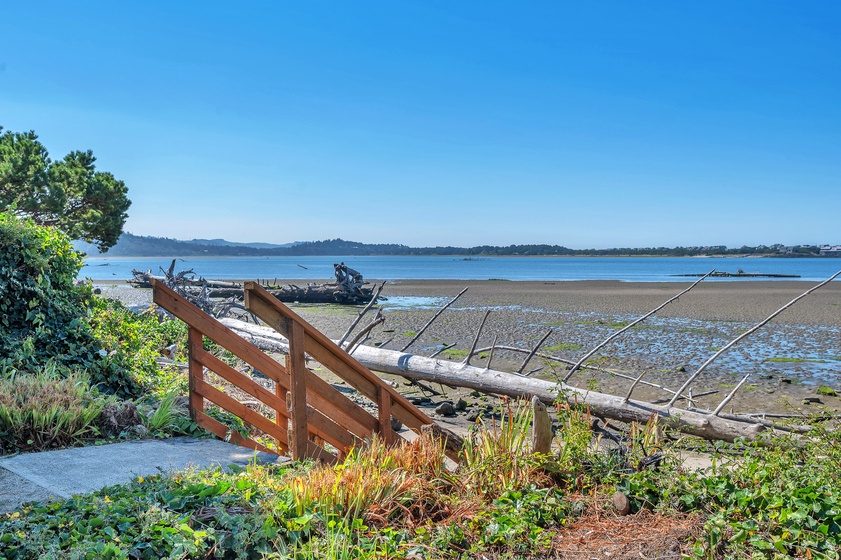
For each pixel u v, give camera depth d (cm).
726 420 880
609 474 490
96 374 773
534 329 2247
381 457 492
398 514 433
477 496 470
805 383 1356
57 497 410
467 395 1256
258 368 619
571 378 1376
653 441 565
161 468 478
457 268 12062
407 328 2270
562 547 401
